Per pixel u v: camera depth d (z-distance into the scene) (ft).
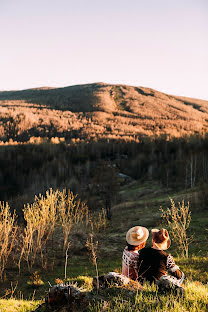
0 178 275.80
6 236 51.01
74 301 12.44
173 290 13.42
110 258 70.38
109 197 147.54
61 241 77.00
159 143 447.01
